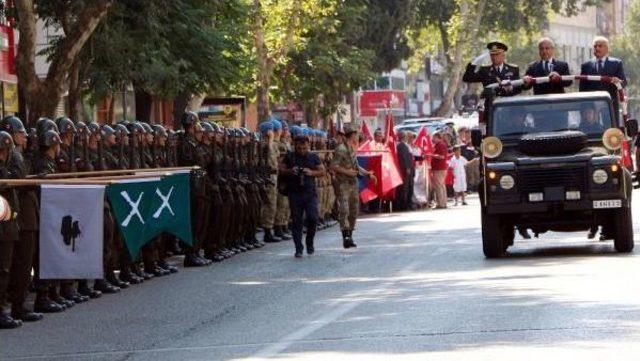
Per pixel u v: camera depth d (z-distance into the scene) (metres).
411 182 80.75
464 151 102.12
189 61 58.78
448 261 43.19
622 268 37.81
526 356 23.45
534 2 157.62
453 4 151.12
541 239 50.72
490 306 30.52
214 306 33.59
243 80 66.69
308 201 48.12
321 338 26.97
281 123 57.88
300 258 47.28
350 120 119.06
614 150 43.19
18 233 31.86
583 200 42.66
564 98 44.75
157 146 42.56
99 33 54.47
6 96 71.44
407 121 116.75
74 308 35.00
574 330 26.17
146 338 28.59
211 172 46.81
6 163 31.83
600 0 164.50
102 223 33.53
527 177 42.78
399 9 121.06
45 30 65.25
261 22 85.81
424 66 199.88
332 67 100.38
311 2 90.31
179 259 48.66
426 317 29.22
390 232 59.25
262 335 27.94
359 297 33.84
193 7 58.62
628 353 23.31
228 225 48.19
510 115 44.53
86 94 57.38
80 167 37.47
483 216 43.25
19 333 30.62
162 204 39.47
